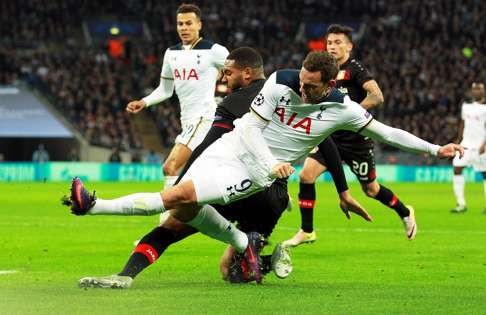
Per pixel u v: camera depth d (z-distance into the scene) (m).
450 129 53.41
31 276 10.55
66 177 47.41
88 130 52.94
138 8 65.50
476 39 63.66
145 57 59.78
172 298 8.80
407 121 54.06
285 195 10.41
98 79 55.84
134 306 8.27
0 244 14.67
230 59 10.43
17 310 7.98
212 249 13.89
